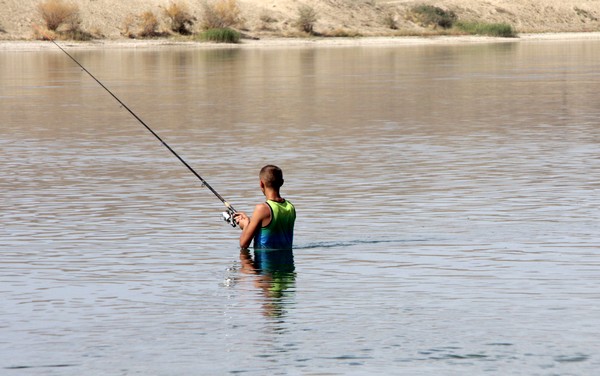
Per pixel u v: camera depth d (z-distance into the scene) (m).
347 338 19.09
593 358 17.83
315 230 30.41
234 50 195.62
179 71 126.19
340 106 76.00
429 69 129.00
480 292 22.50
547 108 72.88
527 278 23.84
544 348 18.41
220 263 26.03
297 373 17.31
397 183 39.69
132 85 101.44
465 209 33.78
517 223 31.11
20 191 38.50
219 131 59.78
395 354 18.17
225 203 30.06
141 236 29.78
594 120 63.88
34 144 53.88
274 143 53.59
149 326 20.09
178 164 45.81
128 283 23.88
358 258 26.42
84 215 33.34
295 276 24.41
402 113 70.38
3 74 123.56
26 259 26.70
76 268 25.59
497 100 80.50
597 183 39.00
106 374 17.36
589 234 29.19
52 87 99.75
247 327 19.91
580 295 22.12
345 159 46.94
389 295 22.33
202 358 18.09
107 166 45.28
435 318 20.39
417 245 28.02
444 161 45.91
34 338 19.39
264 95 87.19
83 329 19.95
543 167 43.56
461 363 17.67
